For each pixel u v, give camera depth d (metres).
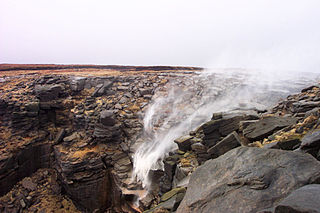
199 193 4.81
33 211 17.88
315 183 3.64
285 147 6.12
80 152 19.84
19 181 19.88
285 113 11.21
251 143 8.21
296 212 2.68
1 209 17.38
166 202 7.27
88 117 22.11
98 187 19.45
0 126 21.28
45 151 22.38
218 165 5.32
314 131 5.80
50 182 20.89
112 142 21.53
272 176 4.11
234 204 4.01
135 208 16.53
